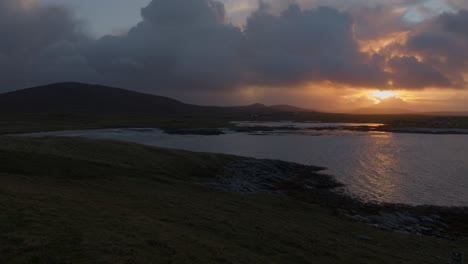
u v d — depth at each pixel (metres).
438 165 75.50
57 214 19.97
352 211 40.34
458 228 36.00
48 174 35.66
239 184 50.88
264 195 42.94
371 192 50.59
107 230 18.33
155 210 26.08
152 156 56.22
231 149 106.06
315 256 21.38
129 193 31.42
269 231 24.86
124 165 46.25
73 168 39.03
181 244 18.05
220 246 19.22
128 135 152.62
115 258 14.77
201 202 32.47
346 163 78.38
